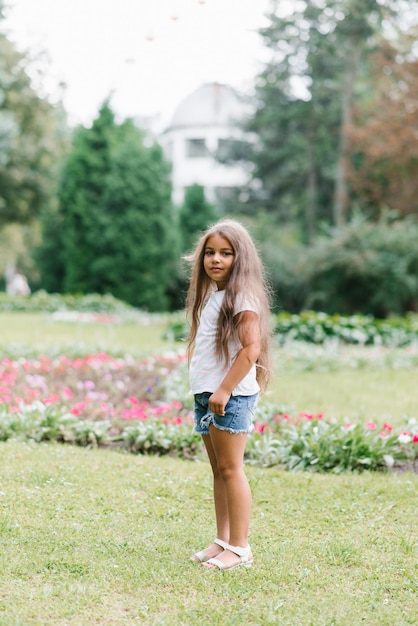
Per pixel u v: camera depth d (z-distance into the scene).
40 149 30.36
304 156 32.34
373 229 21.53
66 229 25.83
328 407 7.39
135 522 3.72
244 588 3.00
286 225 34.09
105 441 5.66
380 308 21.89
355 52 26.88
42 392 7.46
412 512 4.06
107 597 2.89
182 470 4.76
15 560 3.17
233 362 3.12
